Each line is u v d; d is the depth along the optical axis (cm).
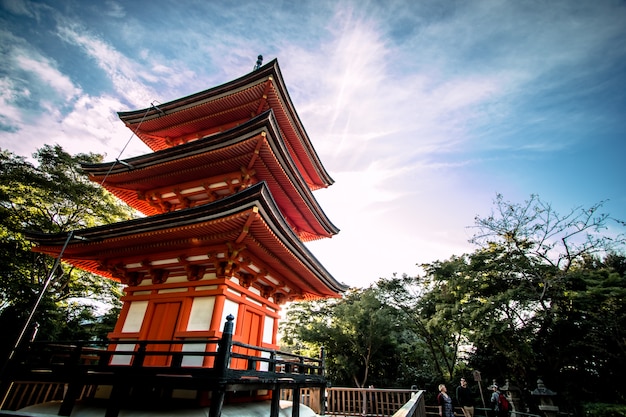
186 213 781
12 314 1152
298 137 1547
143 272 1009
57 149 2156
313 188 1952
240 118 1433
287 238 890
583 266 2573
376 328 2734
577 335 1930
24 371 698
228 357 557
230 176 1135
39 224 1983
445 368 2827
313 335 2900
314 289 1350
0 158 1925
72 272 2134
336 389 1571
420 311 2859
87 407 705
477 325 2027
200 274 906
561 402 1839
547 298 2042
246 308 982
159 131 1514
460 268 2425
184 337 819
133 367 616
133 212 2516
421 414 906
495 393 1310
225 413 733
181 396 763
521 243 2261
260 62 1717
